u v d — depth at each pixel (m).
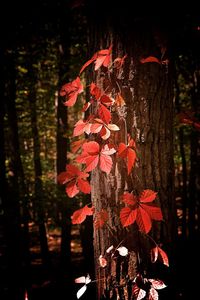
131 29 1.56
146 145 1.57
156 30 1.52
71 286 5.75
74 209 5.87
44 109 7.96
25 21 5.20
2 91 5.30
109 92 1.59
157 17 1.53
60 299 5.24
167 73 1.61
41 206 6.05
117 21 1.58
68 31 5.77
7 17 4.90
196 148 6.86
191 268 4.38
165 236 1.64
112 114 1.56
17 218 5.70
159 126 1.59
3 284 5.44
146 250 1.58
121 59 1.52
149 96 1.56
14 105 6.09
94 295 3.75
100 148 1.42
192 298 3.38
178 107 6.00
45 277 6.32
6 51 5.29
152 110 1.57
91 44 1.73
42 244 7.14
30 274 6.09
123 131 1.56
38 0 5.03
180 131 6.77
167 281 1.65
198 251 5.53
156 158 1.59
